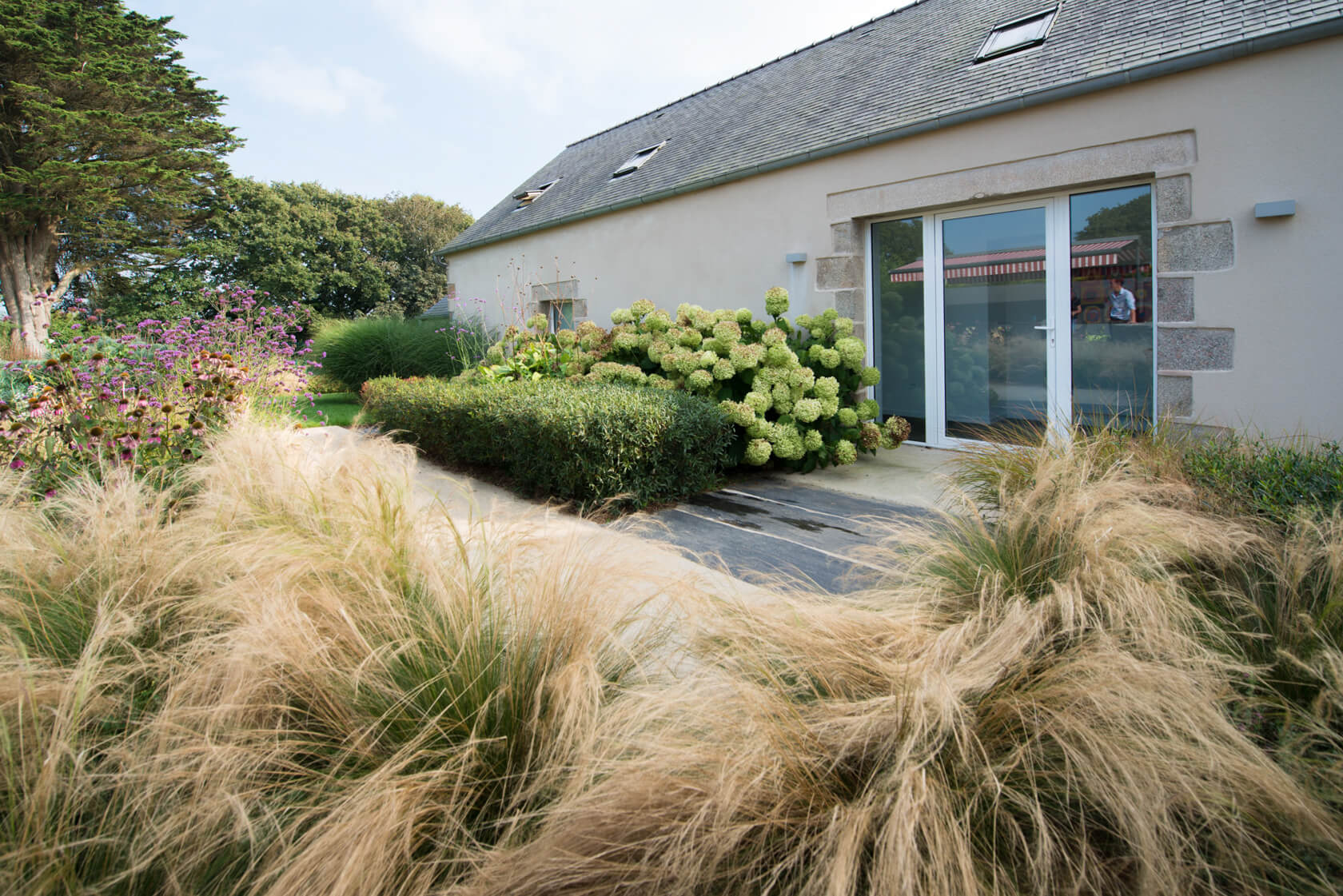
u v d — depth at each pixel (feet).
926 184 20.58
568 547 7.62
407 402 24.08
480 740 5.43
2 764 5.08
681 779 4.75
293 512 9.39
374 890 4.52
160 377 16.58
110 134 71.46
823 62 32.19
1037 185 18.38
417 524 8.63
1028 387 19.71
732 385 20.79
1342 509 8.27
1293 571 7.01
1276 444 13.42
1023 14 23.17
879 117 22.18
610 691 6.31
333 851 4.57
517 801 5.43
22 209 70.28
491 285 43.29
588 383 21.72
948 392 21.61
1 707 5.45
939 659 5.74
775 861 4.58
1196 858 4.48
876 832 4.46
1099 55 17.84
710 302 27.53
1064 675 5.55
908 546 9.38
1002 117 18.90
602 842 4.64
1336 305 14.34
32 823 4.81
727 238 26.58
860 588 10.54
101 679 6.03
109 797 5.33
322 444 14.10
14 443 12.91
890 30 30.60
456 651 6.29
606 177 37.47
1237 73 15.26
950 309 21.26
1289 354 14.94
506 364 25.66
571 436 15.58
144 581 7.55
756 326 21.70
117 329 22.44
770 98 31.78
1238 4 16.30
